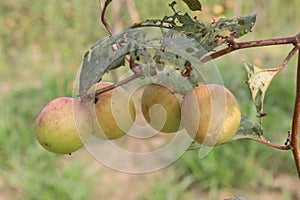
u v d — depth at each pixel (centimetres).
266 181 467
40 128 110
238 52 642
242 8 626
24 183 457
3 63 742
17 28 713
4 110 576
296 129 127
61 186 450
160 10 543
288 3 679
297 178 479
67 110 111
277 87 582
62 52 675
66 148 111
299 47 119
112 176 497
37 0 692
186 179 463
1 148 522
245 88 561
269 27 666
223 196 463
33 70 746
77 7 638
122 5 474
